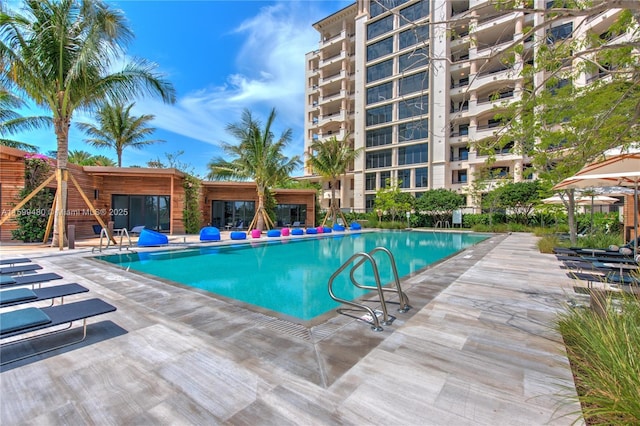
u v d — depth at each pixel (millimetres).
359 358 2668
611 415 1728
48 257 8367
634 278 3559
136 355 2719
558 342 2975
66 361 2605
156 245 11266
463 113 25359
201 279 7113
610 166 4238
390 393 2150
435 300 4418
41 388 2209
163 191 16594
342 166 22312
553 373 2402
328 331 3293
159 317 3719
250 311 3965
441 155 26250
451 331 3271
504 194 20531
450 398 2090
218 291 6043
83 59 9055
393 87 29078
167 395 2129
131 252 9820
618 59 4684
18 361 2605
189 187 17484
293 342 3006
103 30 9727
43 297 3426
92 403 2037
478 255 9211
